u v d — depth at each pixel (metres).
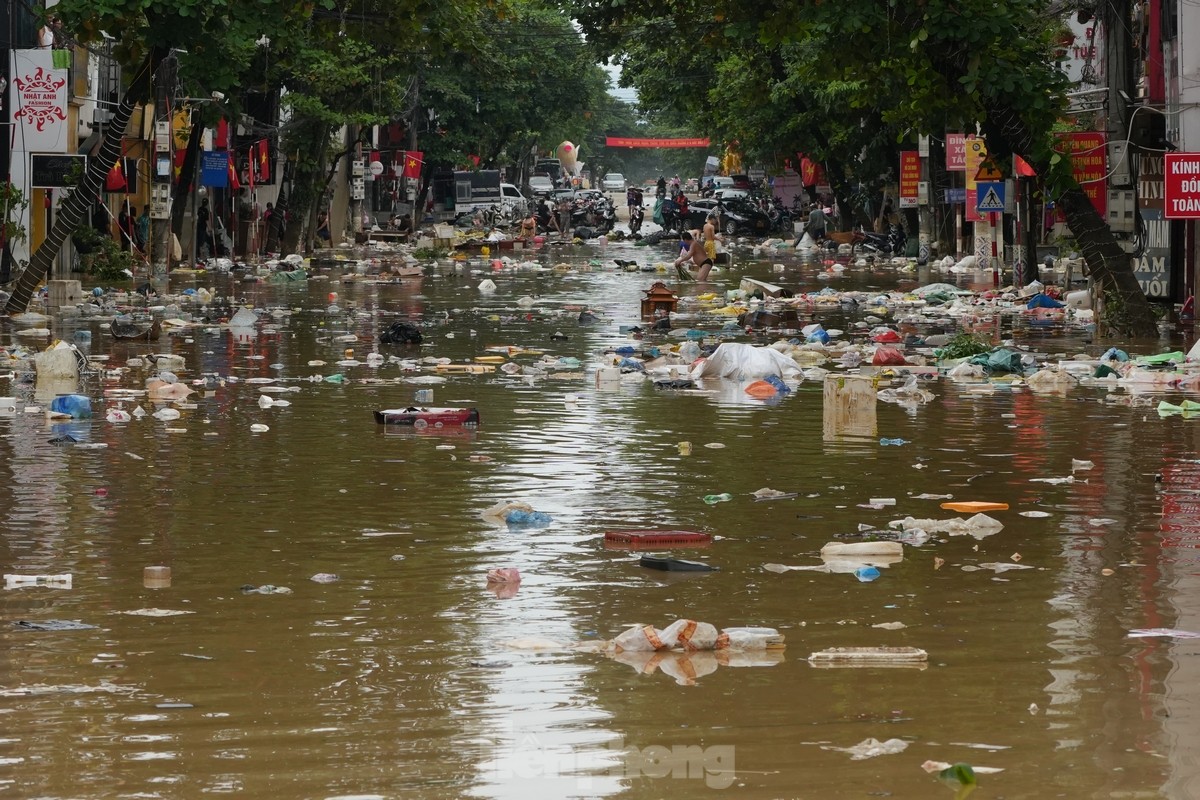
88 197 45.56
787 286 65.38
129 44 46.25
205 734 10.18
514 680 11.41
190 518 17.39
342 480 19.86
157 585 14.32
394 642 12.43
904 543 16.31
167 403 27.42
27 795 9.11
